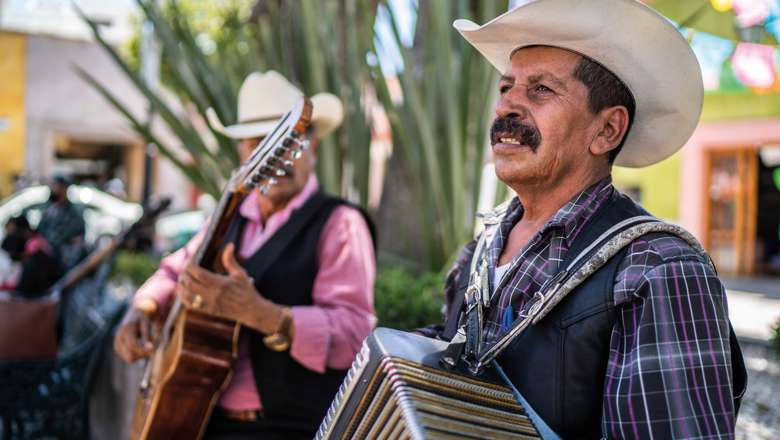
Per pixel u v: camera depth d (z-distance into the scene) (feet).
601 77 4.42
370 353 3.85
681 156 46.34
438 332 5.32
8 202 23.79
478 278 4.60
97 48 52.90
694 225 46.24
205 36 36.58
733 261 46.06
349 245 7.06
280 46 13.98
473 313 4.45
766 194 47.24
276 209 7.32
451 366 3.85
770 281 42.60
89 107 53.36
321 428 4.02
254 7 17.63
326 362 6.68
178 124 14.10
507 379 4.05
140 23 40.19
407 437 3.48
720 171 46.09
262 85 8.11
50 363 12.05
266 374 6.77
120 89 53.57
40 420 11.98
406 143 12.73
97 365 11.78
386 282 11.27
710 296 3.84
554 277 4.08
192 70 13.85
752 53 32.94
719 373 3.73
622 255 4.03
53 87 52.90
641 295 3.85
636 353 3.79
